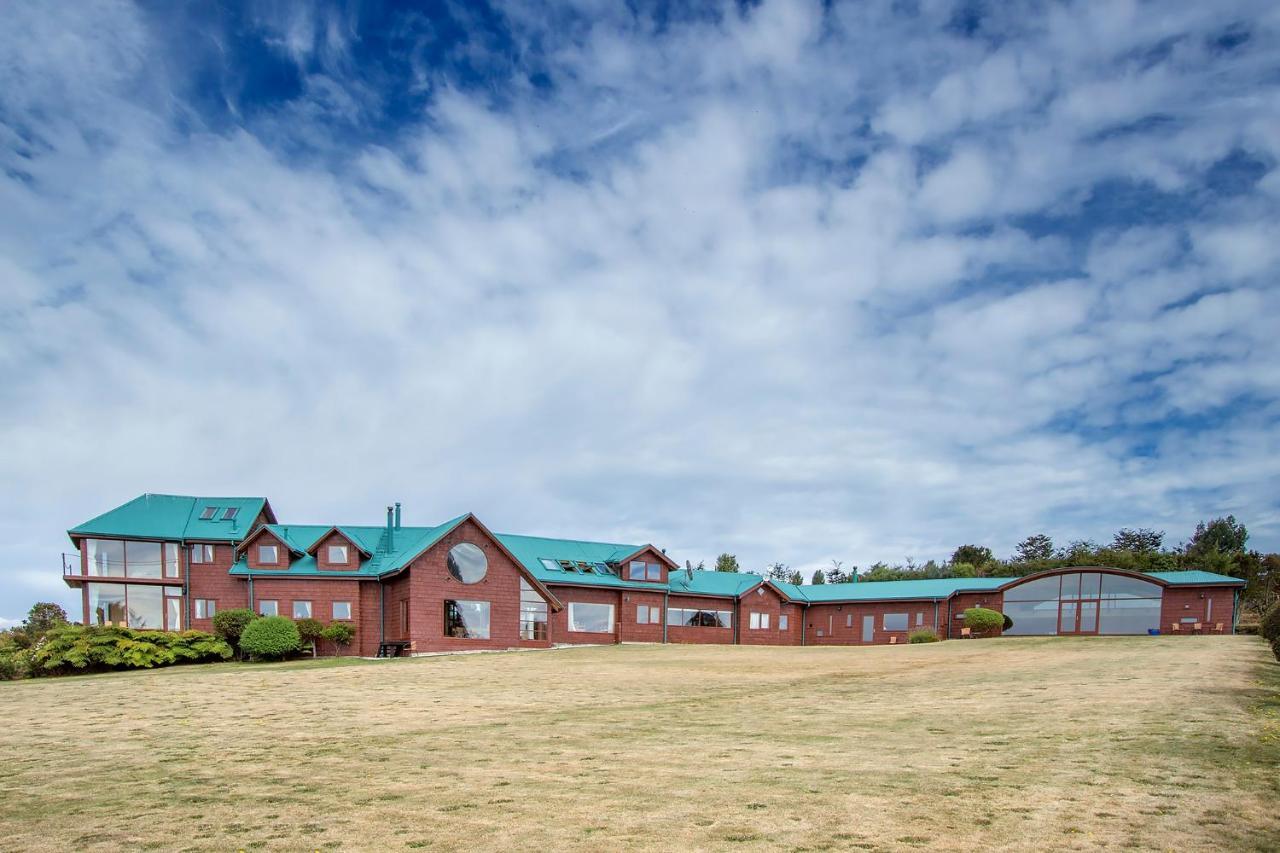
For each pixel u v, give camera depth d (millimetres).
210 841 7832
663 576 47312
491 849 7355
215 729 15305
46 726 16078
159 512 40500
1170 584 42875
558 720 15719
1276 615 22719
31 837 8109
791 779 9867
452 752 12391
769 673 25422
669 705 17844
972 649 32938
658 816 8305
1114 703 15359
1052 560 68562
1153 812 7941
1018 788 9047
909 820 7941
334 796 9570
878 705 17000
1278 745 10836
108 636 30703
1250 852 6793
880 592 50688
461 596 36312
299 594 37250
